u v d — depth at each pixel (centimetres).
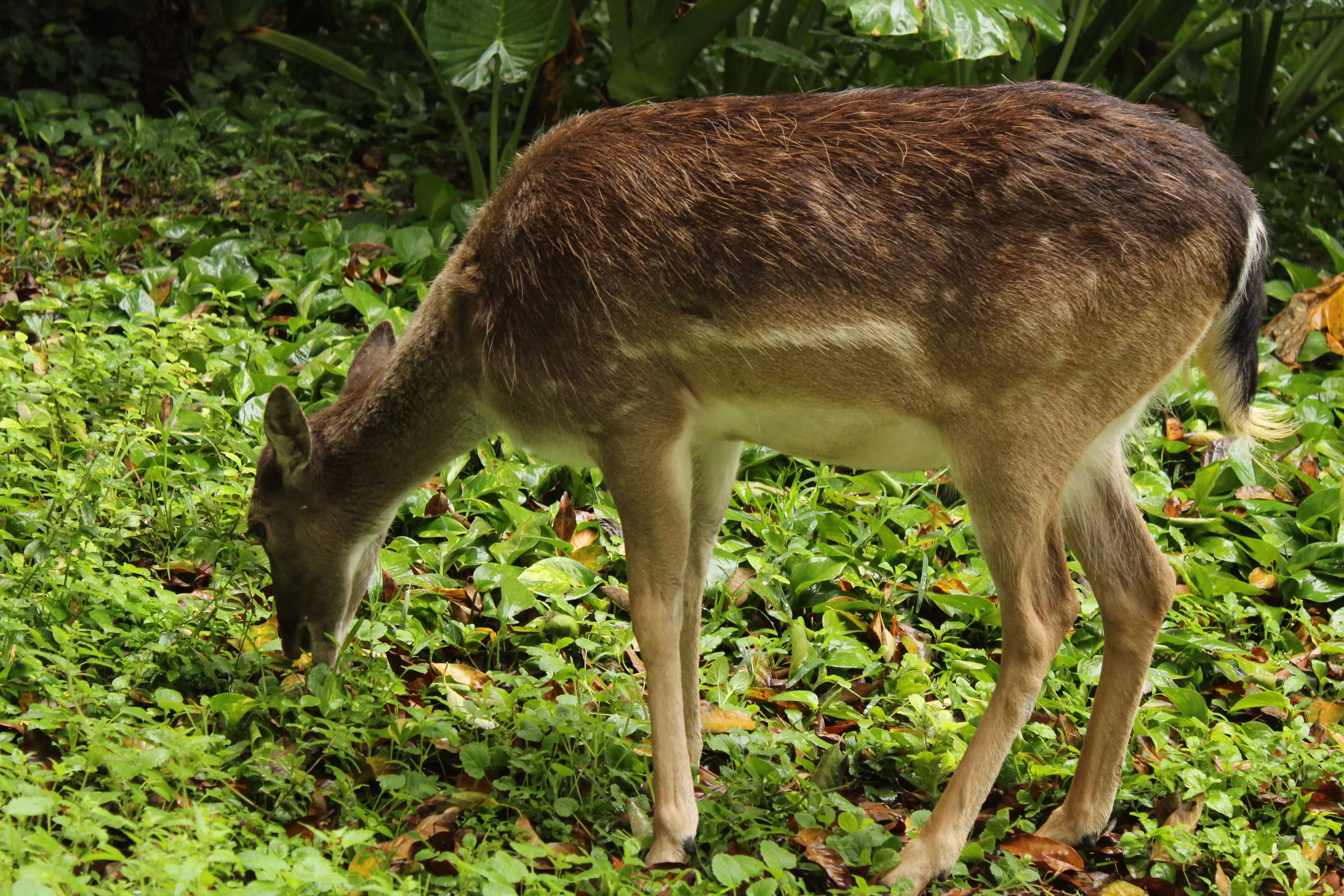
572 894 392
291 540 514
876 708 545
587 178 438
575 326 433
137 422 669
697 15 909
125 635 509
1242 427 479
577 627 570
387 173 1006
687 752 447
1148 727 546
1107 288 424
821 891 444
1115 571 484
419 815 450
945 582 630
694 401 441
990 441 432
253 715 484
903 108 438
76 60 1109
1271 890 468
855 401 432
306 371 718
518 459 689
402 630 557
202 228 904
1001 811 491
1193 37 984
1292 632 616
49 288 792
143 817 379
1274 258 920
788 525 652
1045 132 427
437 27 880
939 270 418
